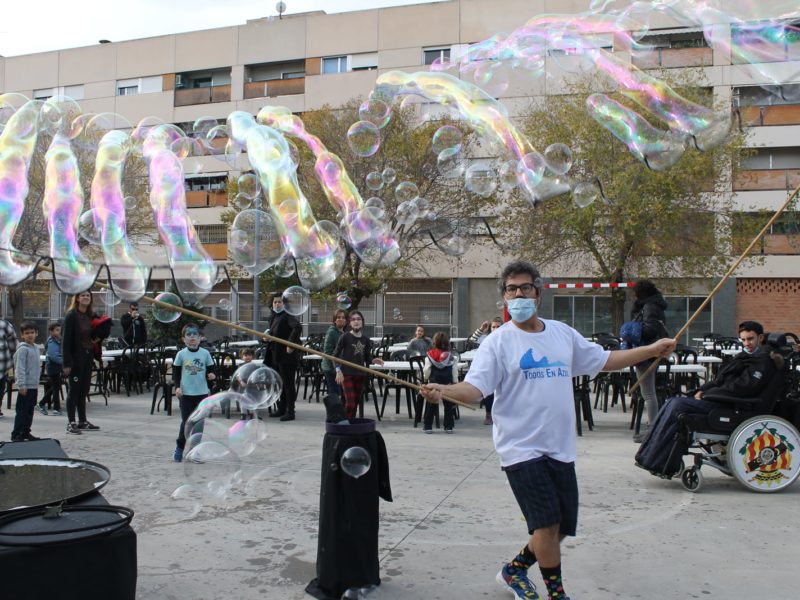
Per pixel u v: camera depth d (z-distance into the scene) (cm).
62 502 250
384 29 2417
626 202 1425
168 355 1034
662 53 1789
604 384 900
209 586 294
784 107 2003
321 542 286
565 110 1515
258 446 604
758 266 2061
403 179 1507
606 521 387
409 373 823
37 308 2317
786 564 320
